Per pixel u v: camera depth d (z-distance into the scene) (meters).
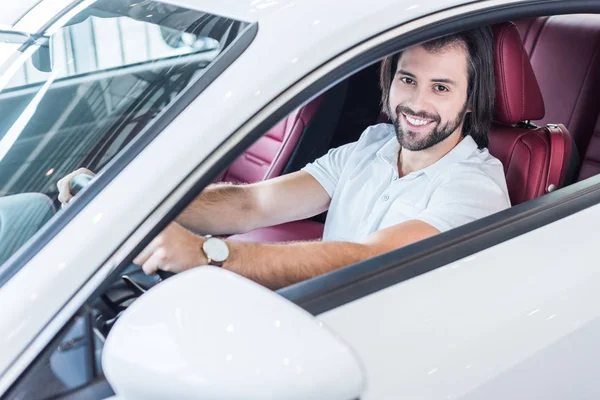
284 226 2.20
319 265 1.38
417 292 1.10
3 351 0.86
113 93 1.16
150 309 0.80
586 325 1.23
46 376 0.88
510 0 1.21
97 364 0.92
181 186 0.94
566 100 2.21
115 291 1.01
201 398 0.75
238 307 0.79
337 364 0.76
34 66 1.25
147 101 1.13
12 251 0.95
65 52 1.26
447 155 1.70
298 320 0.78
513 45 1.69
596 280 1.25
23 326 0.87
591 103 2.17
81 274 0.90
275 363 0.75
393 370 1.01
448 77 1.61
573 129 2.20
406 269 1.13
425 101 1.63
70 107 1.17
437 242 1.20
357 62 1.06
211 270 0.84
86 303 0.90
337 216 1.88
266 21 1.10
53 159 1.08
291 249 1.38
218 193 1.87
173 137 0.96
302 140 2.47
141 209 0.93
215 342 0.76
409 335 1.04
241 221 1.88
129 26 1.26
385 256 1.16
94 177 1.02
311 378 0.75
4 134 1.14
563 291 1.20
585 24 2.19
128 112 1.13
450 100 1.63
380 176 1.82
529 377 1.16
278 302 0.80
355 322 1.03
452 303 1.10
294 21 1.07
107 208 0.92
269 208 1.91
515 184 1.75
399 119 1.68
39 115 1.17
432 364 1.04
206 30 1.15
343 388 0.76
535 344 1.15
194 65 1.12
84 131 1.12
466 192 1.63
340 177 1.93
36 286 0.88
